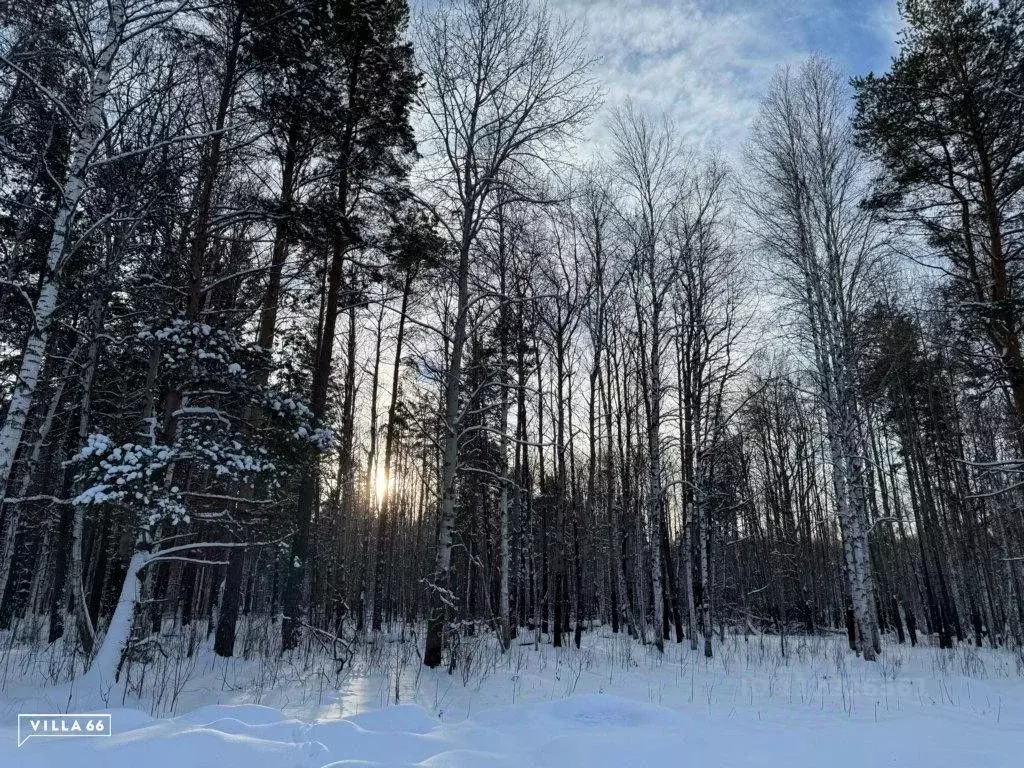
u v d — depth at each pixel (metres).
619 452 23.11
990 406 23.34
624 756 5.34
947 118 13.95
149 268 12.23
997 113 13.46
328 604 19.61
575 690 9.88
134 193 10.89
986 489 24.23
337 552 22.69
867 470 27.55
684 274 18.86
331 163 14.61
